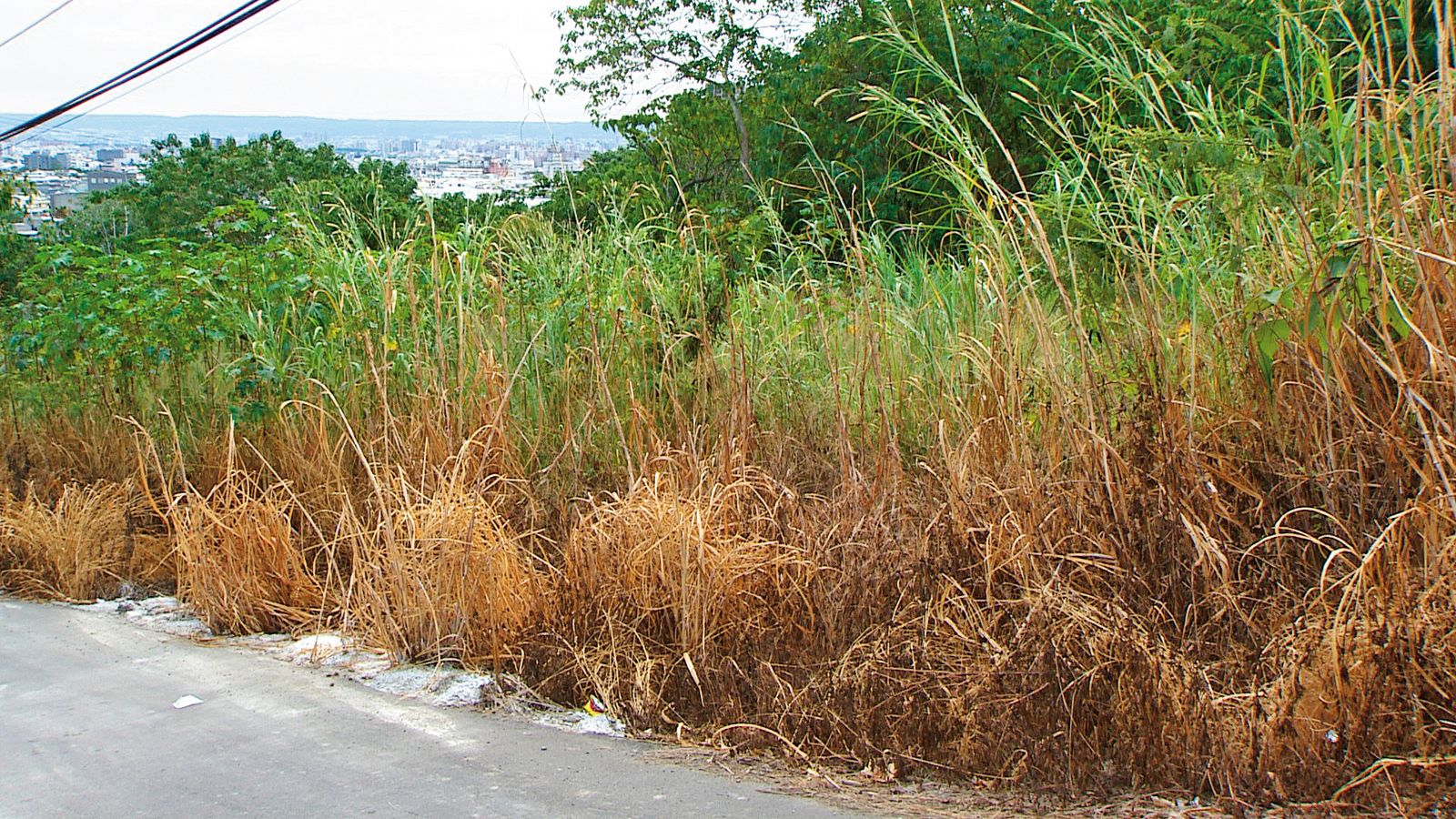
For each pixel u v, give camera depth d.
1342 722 4.27
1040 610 4.76
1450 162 4.71
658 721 5.19
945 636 5.04
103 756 4.92
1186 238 6.22
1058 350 5.99
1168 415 5.37
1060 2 12.18
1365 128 5.04
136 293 9.42
